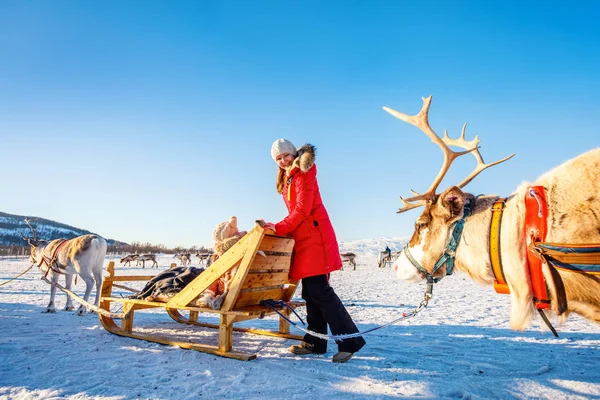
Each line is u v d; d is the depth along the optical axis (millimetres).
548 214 2656
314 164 4305
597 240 2473
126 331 5438
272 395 3279
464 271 3201
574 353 4902
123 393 3262
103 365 4031
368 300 11570
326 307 4277
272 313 4695
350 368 4090
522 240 2775
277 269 4828
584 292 2525
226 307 4297
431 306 10031
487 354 4820
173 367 3984
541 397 3328
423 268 3361
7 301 10156
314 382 3611
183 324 6465
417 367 4184
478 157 3635
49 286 15500
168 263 49031
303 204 4125
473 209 3150
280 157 4379
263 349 4832
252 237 4148
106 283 5719
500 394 3375
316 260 4223
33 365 4031
